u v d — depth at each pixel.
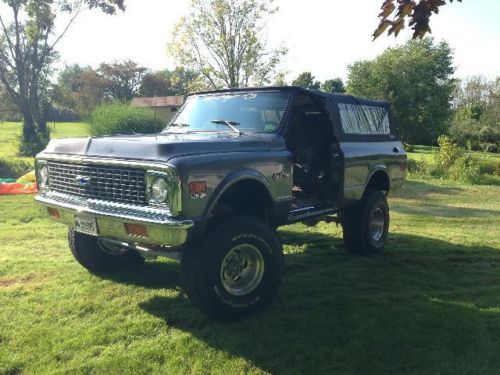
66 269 5.64
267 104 5.34
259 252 4.33
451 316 4.48
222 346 3.86
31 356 3.68
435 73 45.78
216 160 4.05
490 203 11.77
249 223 4.26
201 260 4.04
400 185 7.28
